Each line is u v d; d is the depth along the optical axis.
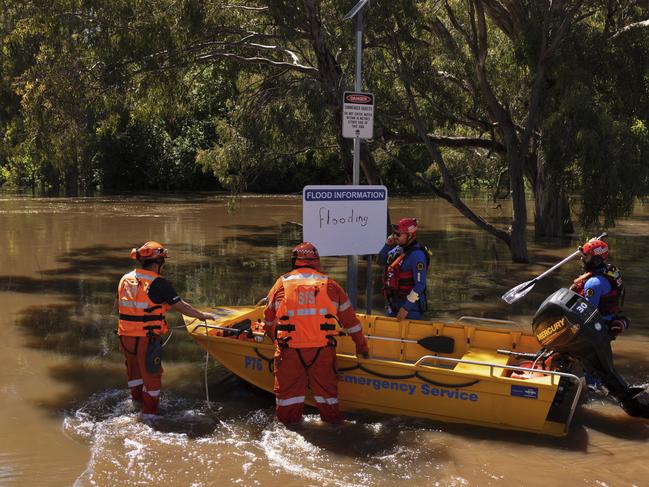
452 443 5.08
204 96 20.30
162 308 5.58
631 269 13.84
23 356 7.27
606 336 5.38
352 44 13.45
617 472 4.64
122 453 4.81
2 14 13.85
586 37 13.59
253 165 19.02
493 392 5.26
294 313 5.32
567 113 12.73
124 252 15.64
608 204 12.68
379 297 10.78
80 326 8.59
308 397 5.77
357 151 6.86
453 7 17.92
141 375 5.62
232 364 6.07
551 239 19.94
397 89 16.34
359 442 5.08
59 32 13.95
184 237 18.94
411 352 6.39
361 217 6.73
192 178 44.81
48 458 4.72
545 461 4.80
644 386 6.03
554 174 13.64
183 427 5.34
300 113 16.77
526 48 13.91
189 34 13.82
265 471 4.55
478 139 20.62
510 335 6.19
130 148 44.91
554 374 5.17
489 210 30.89
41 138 15.23
